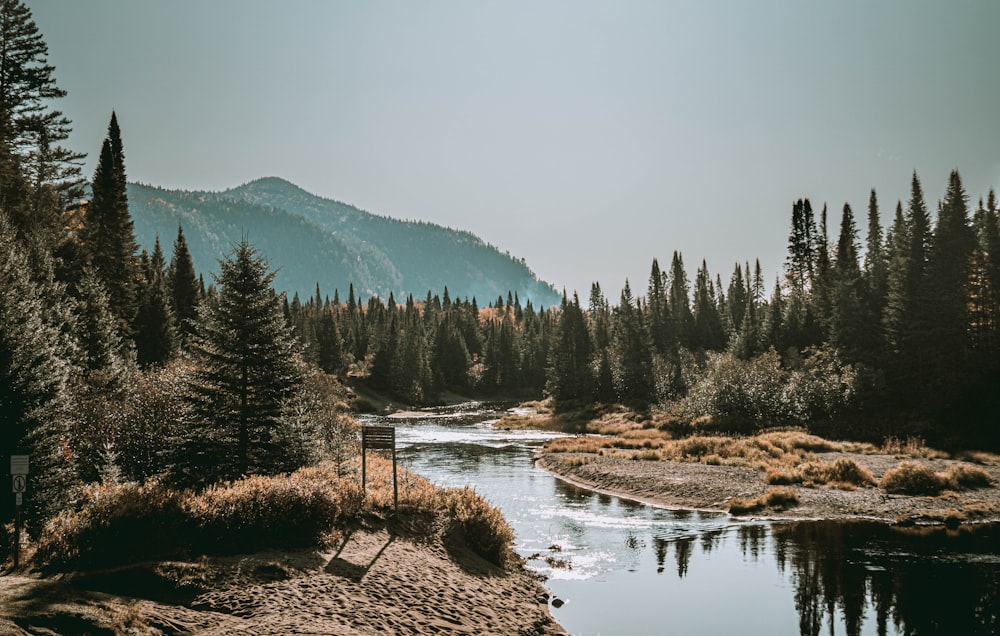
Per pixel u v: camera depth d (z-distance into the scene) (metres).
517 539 22.86
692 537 22.83
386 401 116.50
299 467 24.64
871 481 31.11
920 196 71.94
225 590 11.48
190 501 14.61
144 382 27.95
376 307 190.12
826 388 55.56
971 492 28.69
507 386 142.50
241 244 25.02
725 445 41.78
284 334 25.56
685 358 87.94
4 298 19.17
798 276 98.94
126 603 9.83
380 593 12.70
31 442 16.88
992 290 58.28
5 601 8.79
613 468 36.88
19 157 52.59
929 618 14.41
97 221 58.25
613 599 16.14
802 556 19.84
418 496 20.34
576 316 110.69
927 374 56.91
